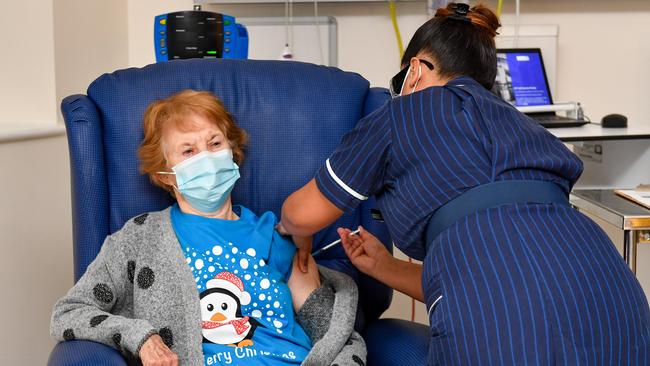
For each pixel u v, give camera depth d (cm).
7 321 214
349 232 161
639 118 283
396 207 134
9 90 251
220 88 168
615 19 278
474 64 143
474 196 125
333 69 176
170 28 203
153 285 146
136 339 131
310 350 150
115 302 149
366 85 176
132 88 164
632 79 281
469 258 120
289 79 171
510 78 256
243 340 145
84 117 159
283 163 168
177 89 167
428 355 128
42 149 234
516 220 122
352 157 135
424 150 129
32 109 251
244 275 150
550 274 116
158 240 150
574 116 250
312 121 169
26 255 225
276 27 279
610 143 239
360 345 150
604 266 121
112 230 160
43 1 246
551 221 124
